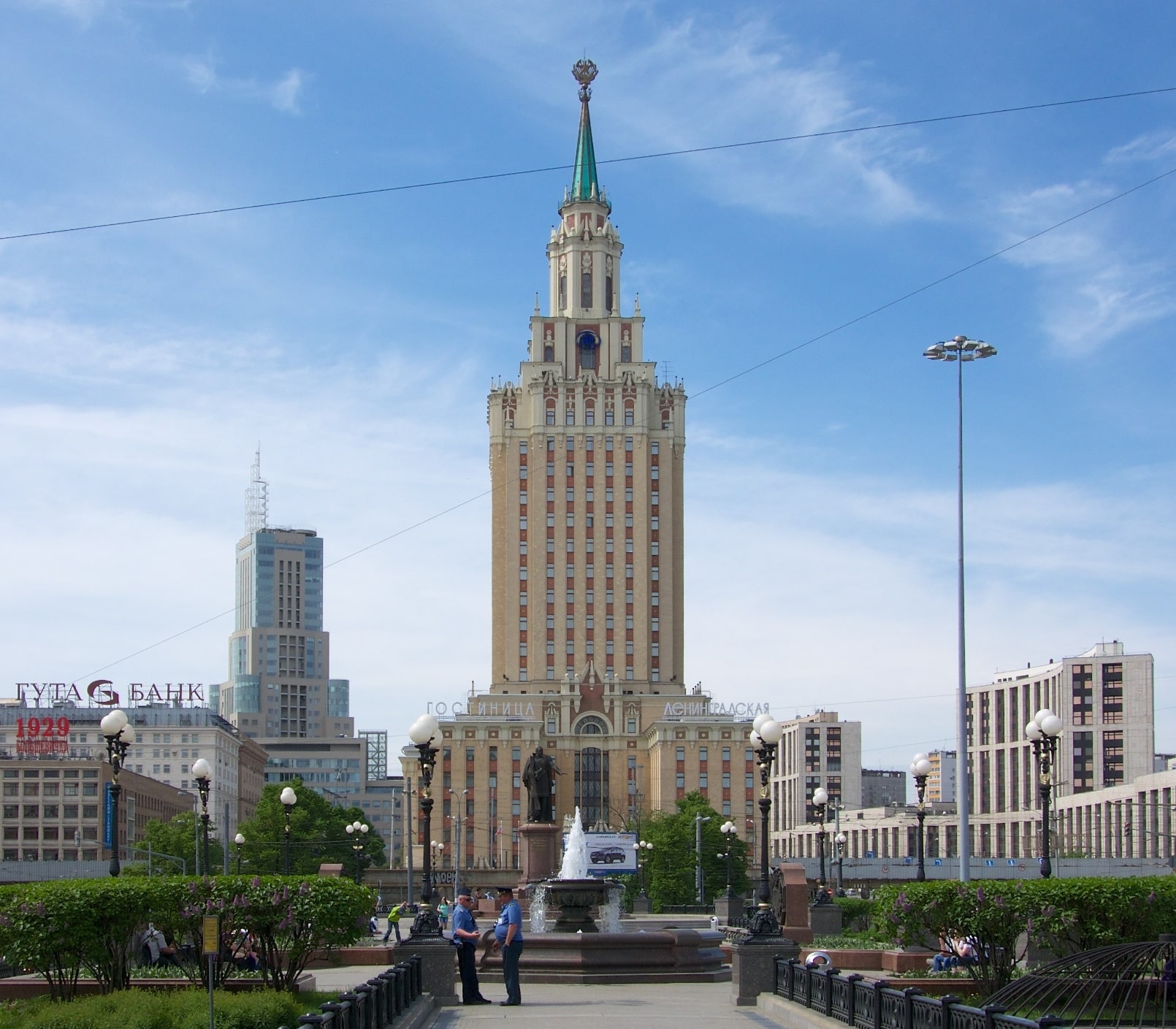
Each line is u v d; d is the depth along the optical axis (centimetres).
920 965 5500
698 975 5231
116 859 4859
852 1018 3400
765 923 4444
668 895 17088
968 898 4028
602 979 5184
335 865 7544
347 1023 2669
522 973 5231
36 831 19600
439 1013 4159
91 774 19762
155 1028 3238
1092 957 3419
